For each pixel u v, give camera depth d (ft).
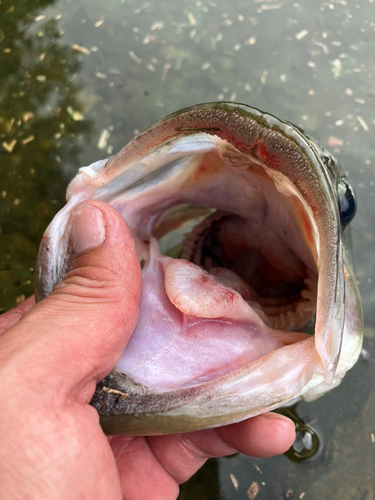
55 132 1.10
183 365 0.42
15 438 0.31
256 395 0.39
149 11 1.33
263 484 0.70
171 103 1.14
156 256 0.51
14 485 0.31
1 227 0.96
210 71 1.20
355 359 0.47
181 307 0.42
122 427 0.39
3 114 1.13
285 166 0.35
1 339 0.36
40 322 0.38
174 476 0.58
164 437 0.57
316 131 1.08
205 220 0.64
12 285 0.89
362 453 0.71
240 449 0.53
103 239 0.43
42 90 1.18
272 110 1.13
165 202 0.56
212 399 0.39
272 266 0.63
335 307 0.36
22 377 0.33
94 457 0.34
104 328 0.39
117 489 0.36
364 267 0.88
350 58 1.22
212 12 1.32
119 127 1.11
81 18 1.34
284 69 1.20
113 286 0.42
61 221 0.46
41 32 1.30
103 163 0.46
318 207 0.34
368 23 1.30
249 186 0.51
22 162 1.05
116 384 0.40
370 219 0.94
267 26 1.29
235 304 0.45
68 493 0.32
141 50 1.25
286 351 0.41
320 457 0.71
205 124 0.37
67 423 0.33
